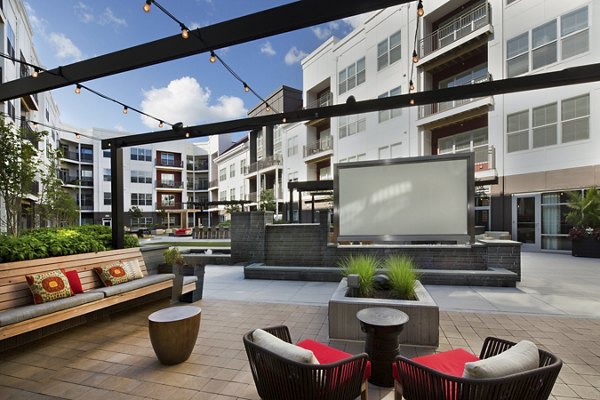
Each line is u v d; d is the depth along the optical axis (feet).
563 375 8.02
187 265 16.39
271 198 69.51
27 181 21.88
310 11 9.13
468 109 38.68
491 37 37.73
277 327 7.35
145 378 8.21
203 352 9.78
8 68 37.78
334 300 10.63
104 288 12.07
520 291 16.60
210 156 119.14
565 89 31.73
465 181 19.44
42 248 11.53
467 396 4.63
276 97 78.18
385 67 49.73
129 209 101.55
